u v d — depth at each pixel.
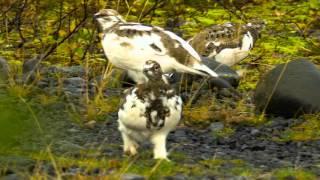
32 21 18.33
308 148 11.99
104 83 14.73
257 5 23.61
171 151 11.18
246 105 14.56
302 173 10.18
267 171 10.27
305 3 24.09
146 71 9.77
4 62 15.04
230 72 15.68
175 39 13.89
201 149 11.59
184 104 14.34
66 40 17.81
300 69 14.05
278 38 20.45
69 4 19.23
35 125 9.51
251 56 18.58
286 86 13.84
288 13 22.72
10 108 6.19
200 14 21.69
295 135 12.58
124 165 9.77
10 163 9.86
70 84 15.22
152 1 21.09
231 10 22.02
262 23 17.27
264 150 11.80
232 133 12.77
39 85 14.78
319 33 21.66
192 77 15.14
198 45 16.25
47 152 10.32
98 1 17.95
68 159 10.22
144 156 10.53
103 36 14.35
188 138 12.27
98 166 9.91
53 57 17.38
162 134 10.15
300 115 13.71
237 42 16.34
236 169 10.27
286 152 11.69
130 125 10.07
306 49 19.42
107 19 14.44
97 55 17.48
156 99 9.80
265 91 14.03
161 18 20.88
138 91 9.84
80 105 13.77
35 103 13.24
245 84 16.31
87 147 11.18
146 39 13.83
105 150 11.02
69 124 12.43
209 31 16.42
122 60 14.07
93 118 12.96
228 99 14.87
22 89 13.73
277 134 12.80
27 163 9.93
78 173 9.34
